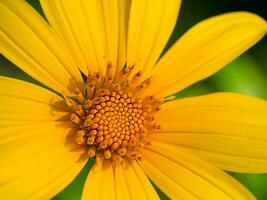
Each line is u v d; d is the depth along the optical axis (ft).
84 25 0.54
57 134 0.52
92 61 0.55
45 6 0.52
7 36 0.49
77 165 0.52
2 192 0.45
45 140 0.50
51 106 0.52
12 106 0.49
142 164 0.55
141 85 0.56
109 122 0.54
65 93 0.53
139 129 0.55
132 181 0.53
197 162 0.55
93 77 0.54
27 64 0.50
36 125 0.50
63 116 0.53
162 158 0.55
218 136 0.56
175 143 0.56
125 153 0.54
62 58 0.53
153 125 0.56
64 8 0.52
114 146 0.54
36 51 0.51
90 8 0.54
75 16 0.53
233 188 0.53
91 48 0.55
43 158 0.49
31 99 0.50
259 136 0.55
